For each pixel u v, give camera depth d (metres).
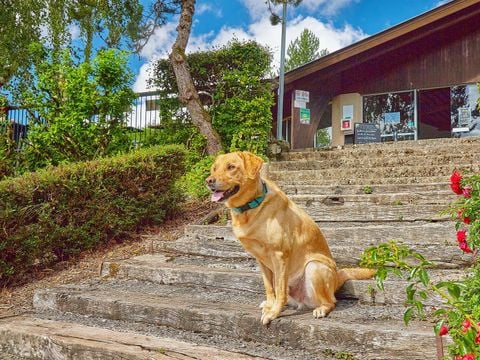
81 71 7.83
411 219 5.04
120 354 2.98
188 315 3.43
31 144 8.00
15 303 4.25
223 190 3.12
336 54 12.30
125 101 8.15
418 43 13.10
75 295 3.98
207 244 4.91
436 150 7.46
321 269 3.26
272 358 2.88
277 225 3.17
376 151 7.97
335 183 6.83
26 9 11.91
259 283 3.88
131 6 12.06
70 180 5.15
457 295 1.95
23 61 11.73
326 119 16.00
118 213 5.65
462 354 1.75
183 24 9.49
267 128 9.24
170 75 10.17
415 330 2.80
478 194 2.32
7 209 4.59
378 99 13.64
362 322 3.05
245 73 9.47
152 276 4.41
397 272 1.96
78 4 12.00
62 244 5.09
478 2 11.49
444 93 13.90
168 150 6.30
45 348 3.32
